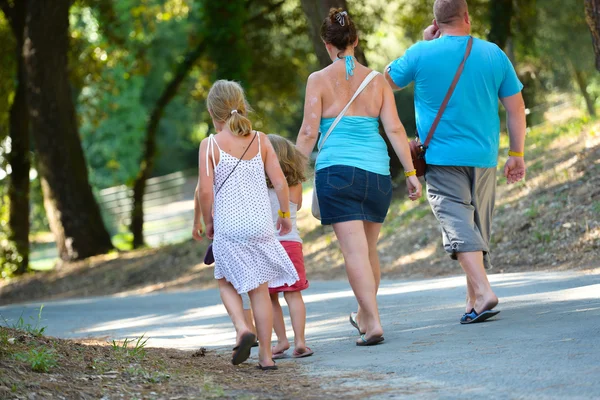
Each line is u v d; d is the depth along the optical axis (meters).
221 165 14.48
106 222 105.94
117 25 73.19
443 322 17.84
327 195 16.00
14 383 11.54
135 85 119.00
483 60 16.75
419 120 17.19
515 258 29.20
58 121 61.16
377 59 79.88
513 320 16.50
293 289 16.02
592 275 22.61
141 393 11.72
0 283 63.59
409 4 68.44
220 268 14.46
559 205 31.98
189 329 23.91
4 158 66.88
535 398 10.41
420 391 11.30
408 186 16.52
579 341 13.56
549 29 61.53
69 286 55.91
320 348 16.75
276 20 70.00
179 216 110.12
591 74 65.44
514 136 17.30
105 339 22.66
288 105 77.38
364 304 15.96
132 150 119.75
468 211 16.88
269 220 14.55
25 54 60.72
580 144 40.84
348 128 16.12
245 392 11.88
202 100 77.44
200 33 66.44
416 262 35.56
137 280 52.88
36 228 88.50
